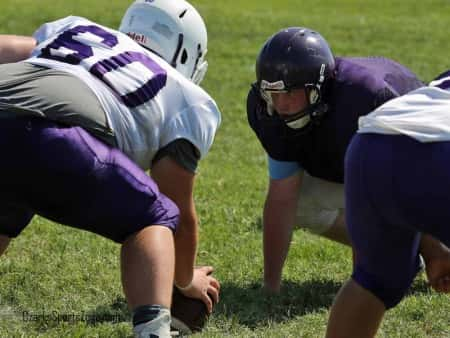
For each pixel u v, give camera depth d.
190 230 15.27
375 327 13.45
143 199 13.59
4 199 13.67
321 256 21.80
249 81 51.22
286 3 87.38
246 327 17.27
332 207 19.75
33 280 19.50
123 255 13.55
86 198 13.38
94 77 14.22
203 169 31.73
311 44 16.47
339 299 13.38
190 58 16.22
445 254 15.31
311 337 16.61
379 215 12.68
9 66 14.12
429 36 69.44
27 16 69.81
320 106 16.64
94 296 18.83
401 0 91.31
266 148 18.05
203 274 16.78
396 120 12.27
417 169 12.06
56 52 14.58
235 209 26.11
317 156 17.61
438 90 12.74
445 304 18.31
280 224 18.80
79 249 21.69
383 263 13.04
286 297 18.81
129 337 16.56
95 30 15.05
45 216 13.87
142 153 14.37
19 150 13.20
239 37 65.94
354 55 61.06
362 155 12.56
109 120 13.89
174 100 14.59
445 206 11.97
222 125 40.19
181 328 16.44
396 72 17.23
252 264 20.95
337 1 89.81
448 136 11.99
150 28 15.95
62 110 13.45
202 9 78.25
